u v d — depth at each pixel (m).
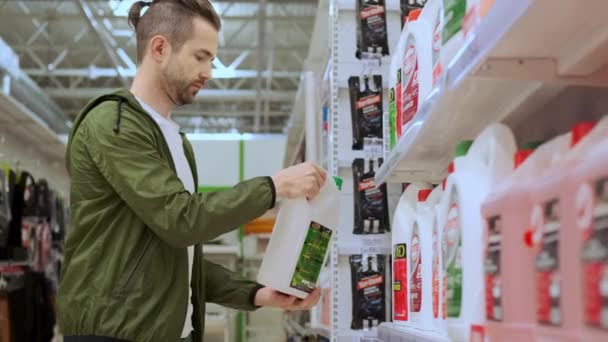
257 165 10.79
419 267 1.63
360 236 2.79
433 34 1.56
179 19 1.79
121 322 1.61
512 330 0.86
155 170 1.60
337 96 2.90
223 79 11.51
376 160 2.83
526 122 1.55
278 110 12.82
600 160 0.66
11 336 4.55
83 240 1.67
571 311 0.71
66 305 1.65
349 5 2.93
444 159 1.74
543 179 0.80
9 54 5.64
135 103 1.68
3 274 4.47
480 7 1.01
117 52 9.46
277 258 1.77
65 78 11.36
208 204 1.54
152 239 1.67
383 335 1.83
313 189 1.70
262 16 8.34
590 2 0.79
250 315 9.77
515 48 0.95
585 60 0.96
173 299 1.69
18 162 5.20
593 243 0.67
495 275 0.92
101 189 1.67
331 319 2.76
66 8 8.34
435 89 1.23
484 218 0.97
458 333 1.04
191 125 13.80
